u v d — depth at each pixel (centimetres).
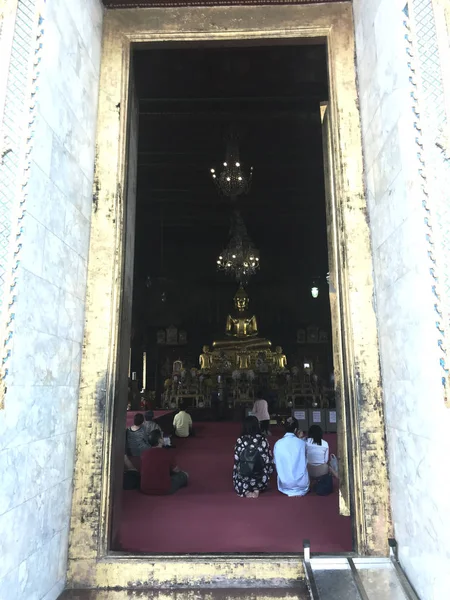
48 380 249
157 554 283
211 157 1277
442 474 212
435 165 227
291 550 345
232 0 366
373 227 318
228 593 263
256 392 1631
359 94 348
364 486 291
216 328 1983
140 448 689
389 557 273
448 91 230
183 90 685
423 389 234
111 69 359
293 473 509
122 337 335
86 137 321
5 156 205
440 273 218
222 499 494
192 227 1859
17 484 207
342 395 332
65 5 278
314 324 1955
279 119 1055
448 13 239
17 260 203
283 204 1631
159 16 370
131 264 376
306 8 368
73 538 281
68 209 283
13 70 212
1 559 191
